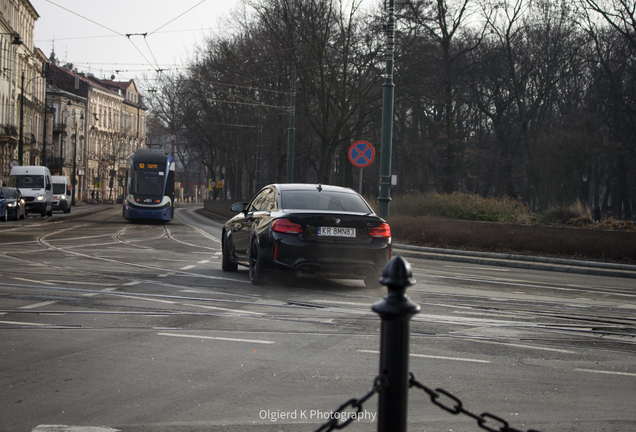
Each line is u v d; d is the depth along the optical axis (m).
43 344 6.06
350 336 6.70
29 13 68.75
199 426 3.97
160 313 7.74
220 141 57.97
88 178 95.31
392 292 2.32
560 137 38.12
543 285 12.86
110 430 3.87
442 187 51.62
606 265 18.28
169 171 36.75
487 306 9.16
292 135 35.62
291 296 9.44
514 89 48.72
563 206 27.30
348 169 57.38
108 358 5.58
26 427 3.90
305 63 36.59
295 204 10.55
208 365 5.41
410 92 39.88
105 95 101.50
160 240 22.16
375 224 10.20
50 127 83.75
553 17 44.28
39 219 36.75
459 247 22.70
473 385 5.04
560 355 6.20
